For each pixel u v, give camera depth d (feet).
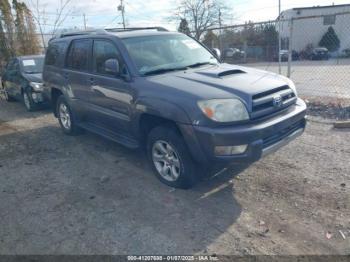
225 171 14.78
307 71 66.18
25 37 63.77
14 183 15.25
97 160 17.34
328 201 11.87
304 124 14.16
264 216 11.26
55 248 10.31
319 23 126.31
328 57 113.50
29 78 30.68
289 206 11.75
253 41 79.92
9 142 21.63
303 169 14.56
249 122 11.62
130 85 14.24
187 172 12.64
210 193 13.07
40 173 16.17
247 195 12.71
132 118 14.46
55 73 21.39
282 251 9.50
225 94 11.64
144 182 14.37
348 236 9.93
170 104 12.19
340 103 24.91
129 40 15.72
